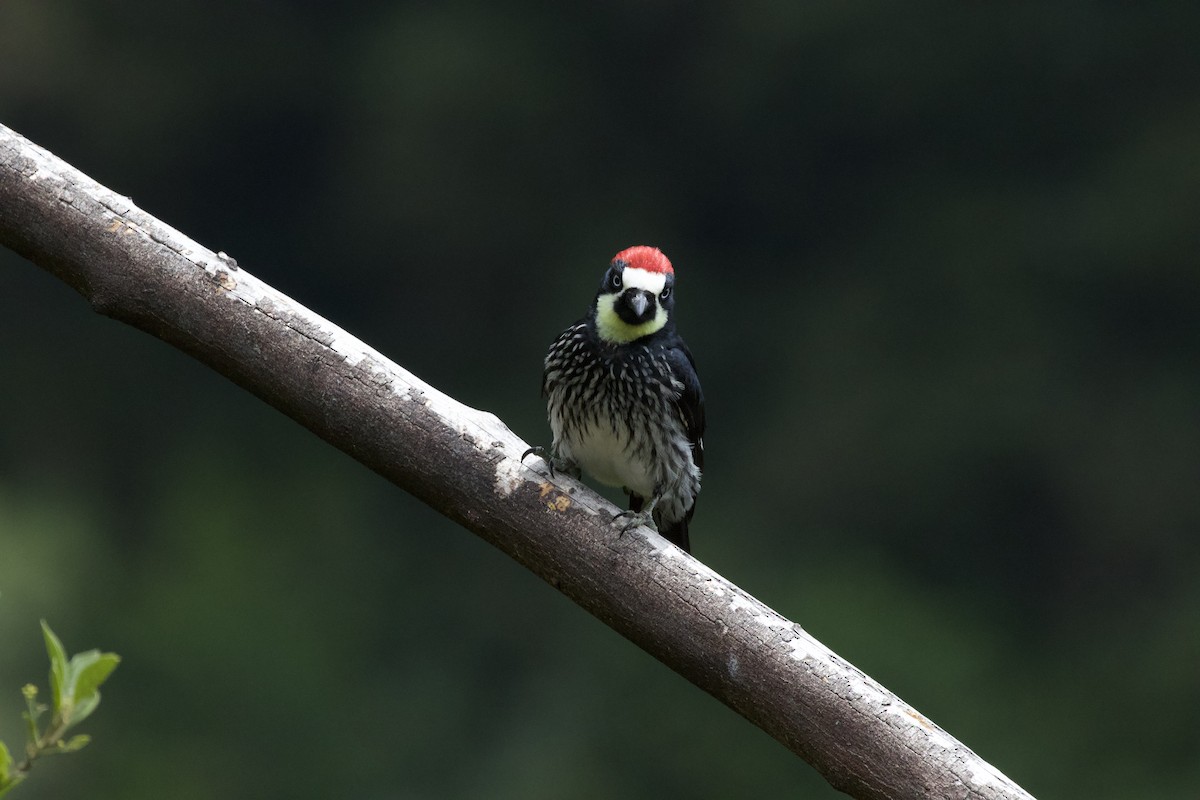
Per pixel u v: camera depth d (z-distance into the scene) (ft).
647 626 14.19
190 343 14.71
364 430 14.61
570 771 66.08
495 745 68.74
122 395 81.56
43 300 82.74
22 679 64.49
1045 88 89.20
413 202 88.84
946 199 88.94
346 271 88.89
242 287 14.61
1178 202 84.89
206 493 77.87
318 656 71.05
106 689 66.85
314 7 90.63
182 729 66.64
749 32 90.89
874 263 87.92
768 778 64.39
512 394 86.53
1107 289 84.99
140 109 87.92
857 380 84.23
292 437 80.59
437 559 75.77
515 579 74.18
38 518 75.56
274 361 14.58
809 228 89.51
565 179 89.97
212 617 70.95
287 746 67.72
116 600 72.18
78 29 87.92
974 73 89.15
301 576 74.64
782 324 87.40
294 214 89.20
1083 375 82.84
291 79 89.15
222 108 89.04
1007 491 80.59
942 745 13.26
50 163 14.69
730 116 91.04
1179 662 74.64
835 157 90.22
